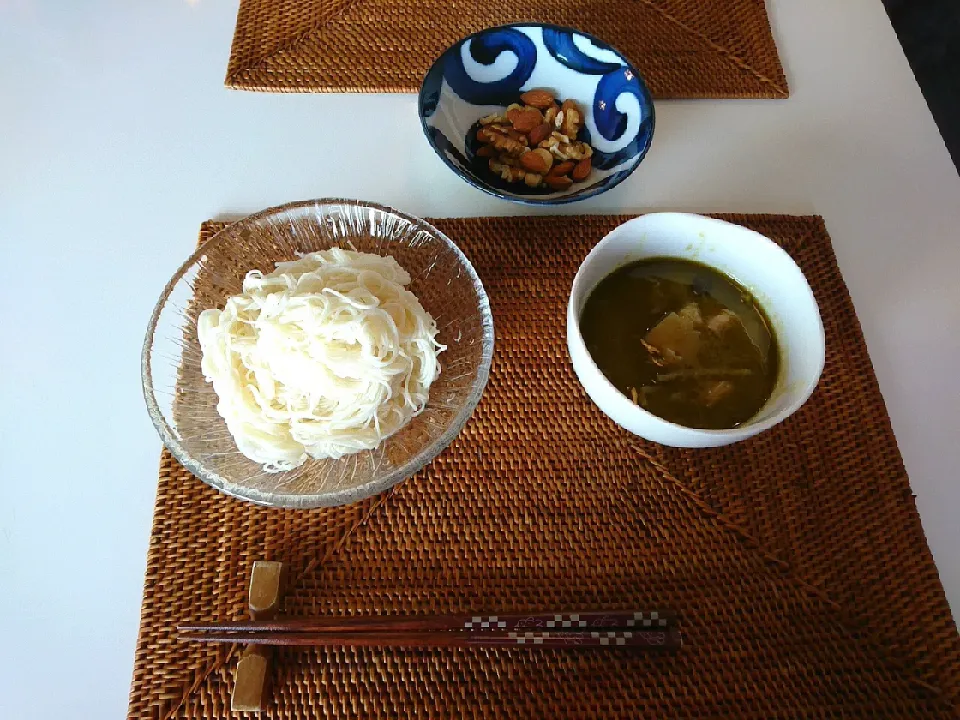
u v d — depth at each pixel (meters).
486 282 0.35
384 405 0.31
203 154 0.39
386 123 0.39
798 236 0.37
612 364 0.31
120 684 0.29
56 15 0.42
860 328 0.35
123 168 0.38
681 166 0.39
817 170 0.39
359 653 0.29
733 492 0.32
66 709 0.29
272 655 0.28
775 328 0.31
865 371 0.34
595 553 0.31
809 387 0.27
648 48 0.41
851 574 0.30
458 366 0.32
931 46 0.73
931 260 0.37
